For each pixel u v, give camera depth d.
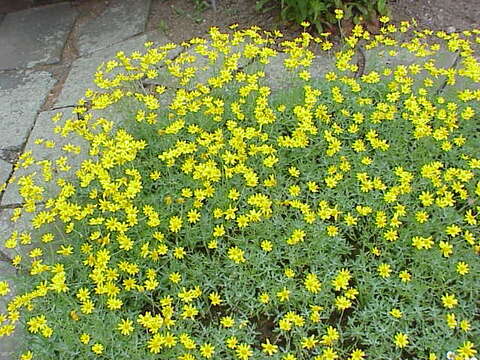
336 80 1.36
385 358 0.94
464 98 1.20
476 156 1.22
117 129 1.30
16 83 1.58
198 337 0.98
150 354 0.94
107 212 1.11
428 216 1.12
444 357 0.93
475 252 1.03
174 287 1.03
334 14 1.56
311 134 1.25
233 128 1.17
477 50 1.51
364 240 1.09
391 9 1.64
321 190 1.19
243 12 1.69
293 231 1.07
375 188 1.14
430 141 1.21
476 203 1.14
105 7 1.80
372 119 1.21
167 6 1.76
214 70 1.35
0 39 1.74
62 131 1.20
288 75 1.44
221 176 1.18
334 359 0.94
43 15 1.81
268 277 1.04
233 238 1.07
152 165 1.24
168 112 1.32
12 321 0.95
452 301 0.95
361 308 1.02
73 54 1.66
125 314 1.01
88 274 1.06
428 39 1.56
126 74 1.53
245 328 1.00
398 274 1.05
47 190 1.21
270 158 1.11
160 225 1.11
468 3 1.67
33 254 1.04
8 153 1.37
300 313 1.02
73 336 0.96
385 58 1.47
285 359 0.90
